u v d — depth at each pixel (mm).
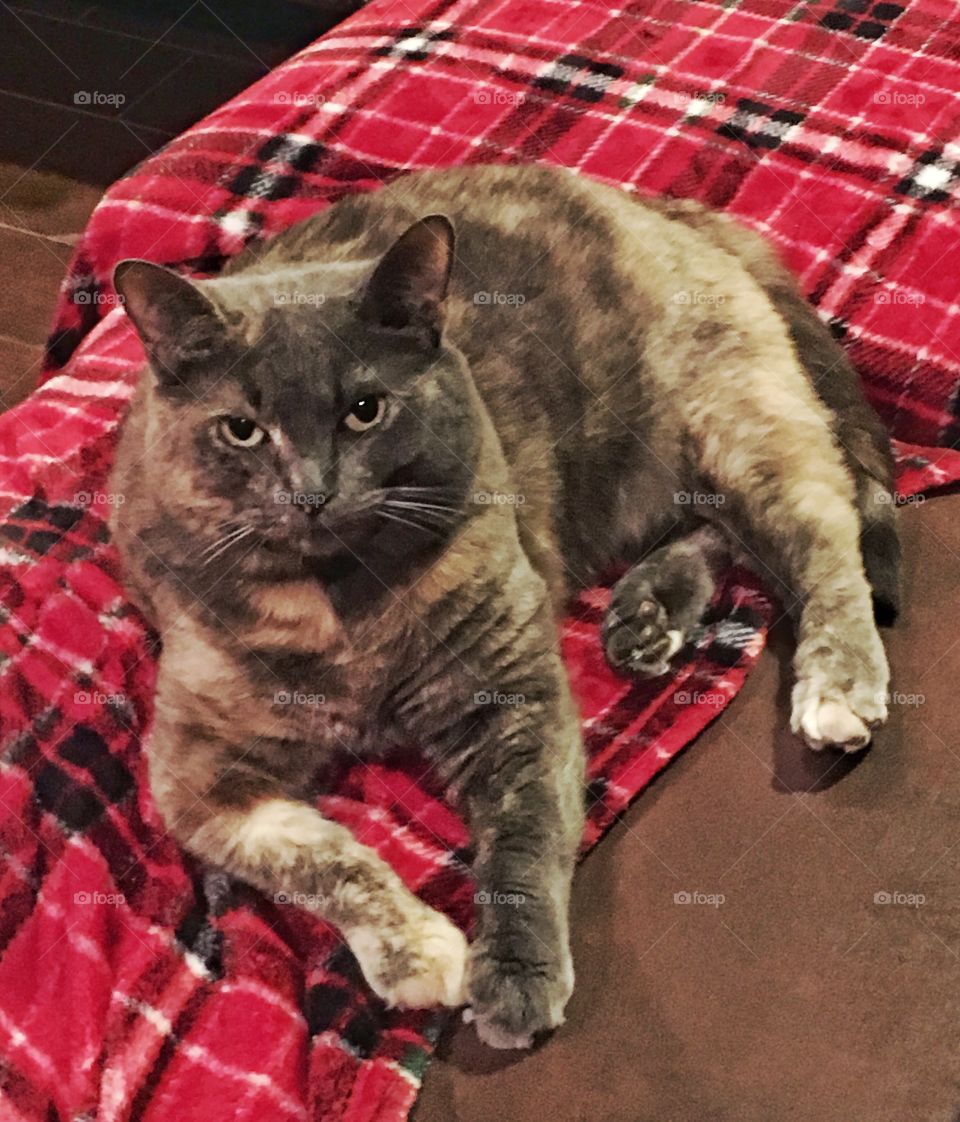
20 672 1570
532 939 1252
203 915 1373
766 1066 1178
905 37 2002
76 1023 1268
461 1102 1203
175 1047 1258
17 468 1860
